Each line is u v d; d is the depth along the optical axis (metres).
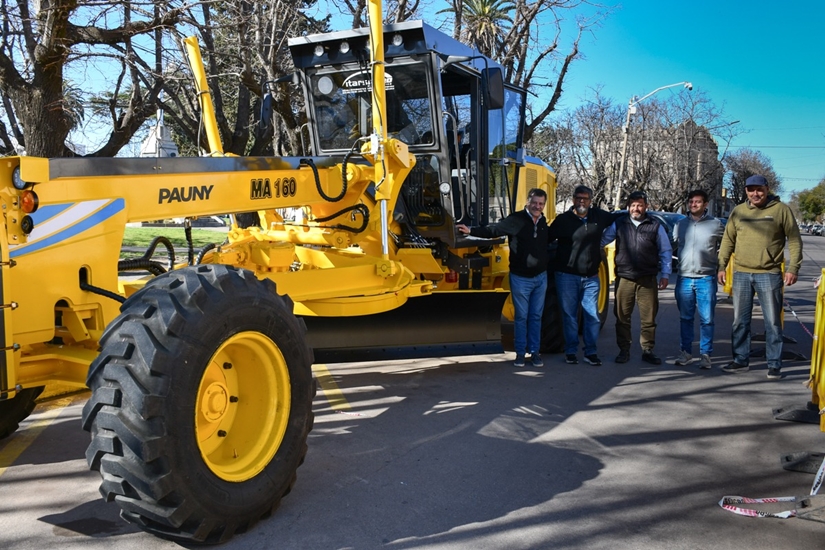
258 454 3.51
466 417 5.46
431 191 6.75
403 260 6.58
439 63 6.33
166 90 14.60
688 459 4.64
